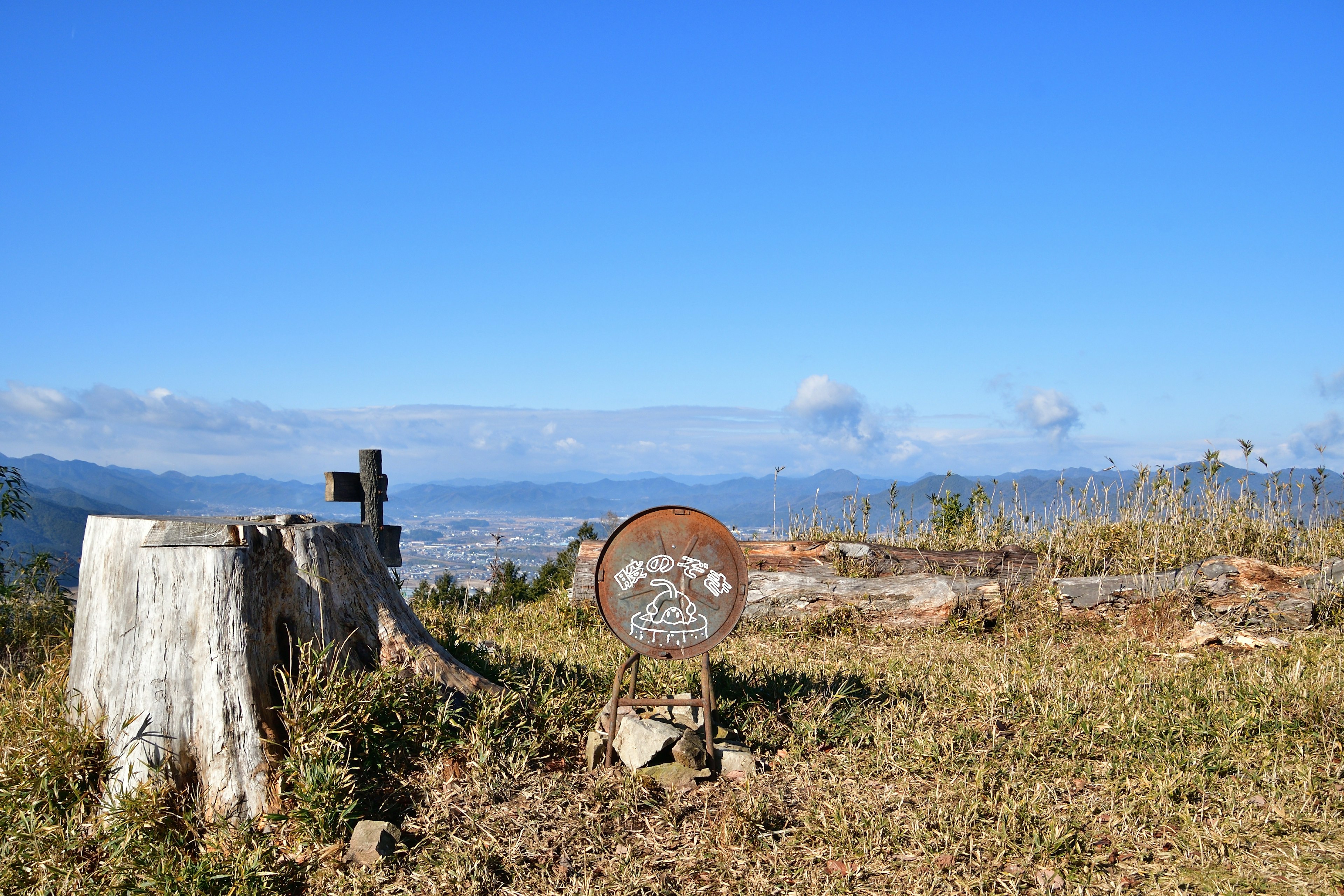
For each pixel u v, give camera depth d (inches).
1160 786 172.2
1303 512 427.5
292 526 188.5
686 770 183.5
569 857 157.5
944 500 503.8
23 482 316.5
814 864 155.7
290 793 163.9
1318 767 179.9
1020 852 155.3
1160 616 339.0
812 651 325.4
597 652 312.0
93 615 180.4
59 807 165.8
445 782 174.6
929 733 202.2
